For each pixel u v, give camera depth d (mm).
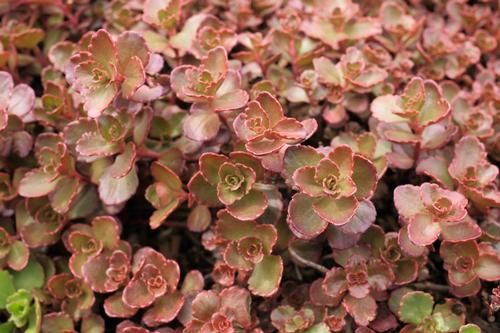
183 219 390
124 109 347
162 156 362
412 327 338
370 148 361
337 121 375
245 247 339
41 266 371
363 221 328
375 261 340
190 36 387
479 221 356
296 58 396
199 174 340
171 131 379
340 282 340
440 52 406
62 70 393
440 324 333
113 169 347
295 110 391
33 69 417
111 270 350
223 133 358
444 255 339
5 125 348
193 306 336
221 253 354
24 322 358
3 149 370
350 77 373
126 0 419
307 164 330
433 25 432
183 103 400
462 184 346
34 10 425
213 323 331
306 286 359
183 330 336
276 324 339
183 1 399
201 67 349
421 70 407
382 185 372
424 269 351
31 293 363
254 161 335
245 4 414
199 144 366
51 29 425
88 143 350
